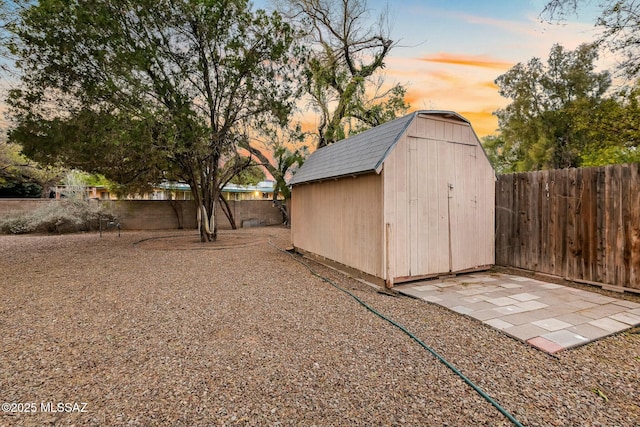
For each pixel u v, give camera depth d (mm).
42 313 3727
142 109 7625
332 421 1850
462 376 2312
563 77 19406
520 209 5855
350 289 4840
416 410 1945
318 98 13516
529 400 2033
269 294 4555
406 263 5016
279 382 2260
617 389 2152
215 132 9492
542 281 5188
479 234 5898
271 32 8797
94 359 2609
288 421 1851
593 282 4773
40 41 7027
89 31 7344
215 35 8547
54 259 7254
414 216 5105
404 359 2596
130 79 7641
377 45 13203
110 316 3639
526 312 3654
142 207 15164
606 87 17328
